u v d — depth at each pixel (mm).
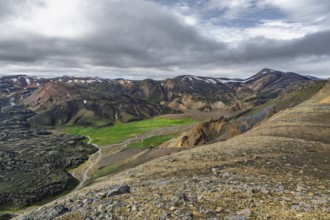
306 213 14195
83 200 19984
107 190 22375
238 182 21344
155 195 18344
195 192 18656
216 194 17719
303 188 19234
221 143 46000
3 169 172500
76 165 180500
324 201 15992
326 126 52000
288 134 47531
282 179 22500
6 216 78875
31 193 132250
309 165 27500
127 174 34781
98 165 172875
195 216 14297
